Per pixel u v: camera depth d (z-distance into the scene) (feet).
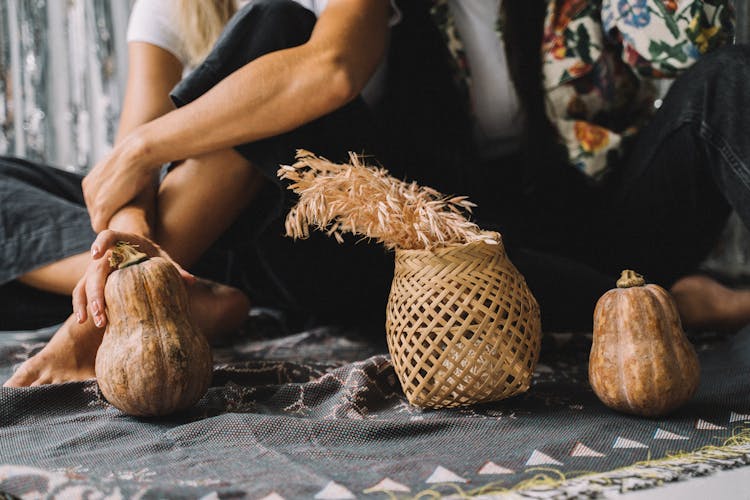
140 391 3.41
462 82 5.32
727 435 3.17
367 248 4.99
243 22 4.48
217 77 4.45
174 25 5.65
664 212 5.12
